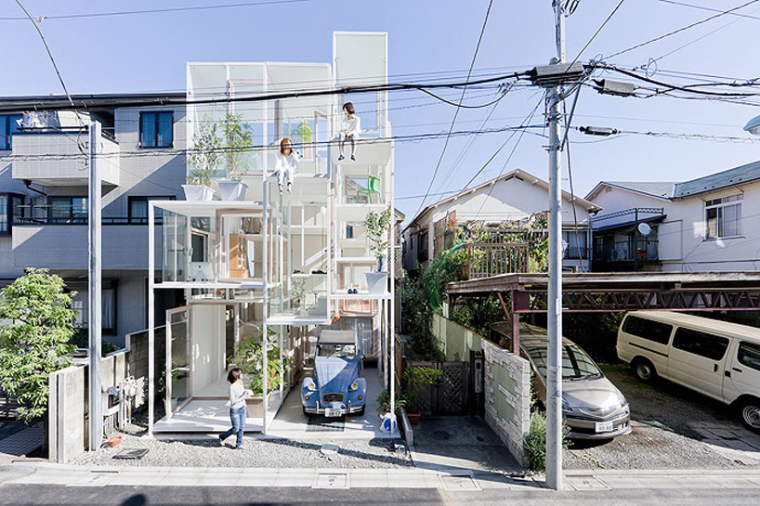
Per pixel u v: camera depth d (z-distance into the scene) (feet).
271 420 22.24
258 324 34.09
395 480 16.12
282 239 24.16
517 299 19.33
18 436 20.58
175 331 23.34
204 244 25.48
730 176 40.96
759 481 16.21
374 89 15.64
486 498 14.80
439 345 36.78
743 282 21.76
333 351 26.21
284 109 26.21
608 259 53.88
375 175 28.50
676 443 20.01
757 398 21.12
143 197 32.78
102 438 19.56
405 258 76.59
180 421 21.74
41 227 29.04
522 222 39.63
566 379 21.80
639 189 51.75
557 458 15.51
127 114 32.91
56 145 29.73
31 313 19.17
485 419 22.89
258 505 14.25
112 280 31.96
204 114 25.86
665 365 27.48
